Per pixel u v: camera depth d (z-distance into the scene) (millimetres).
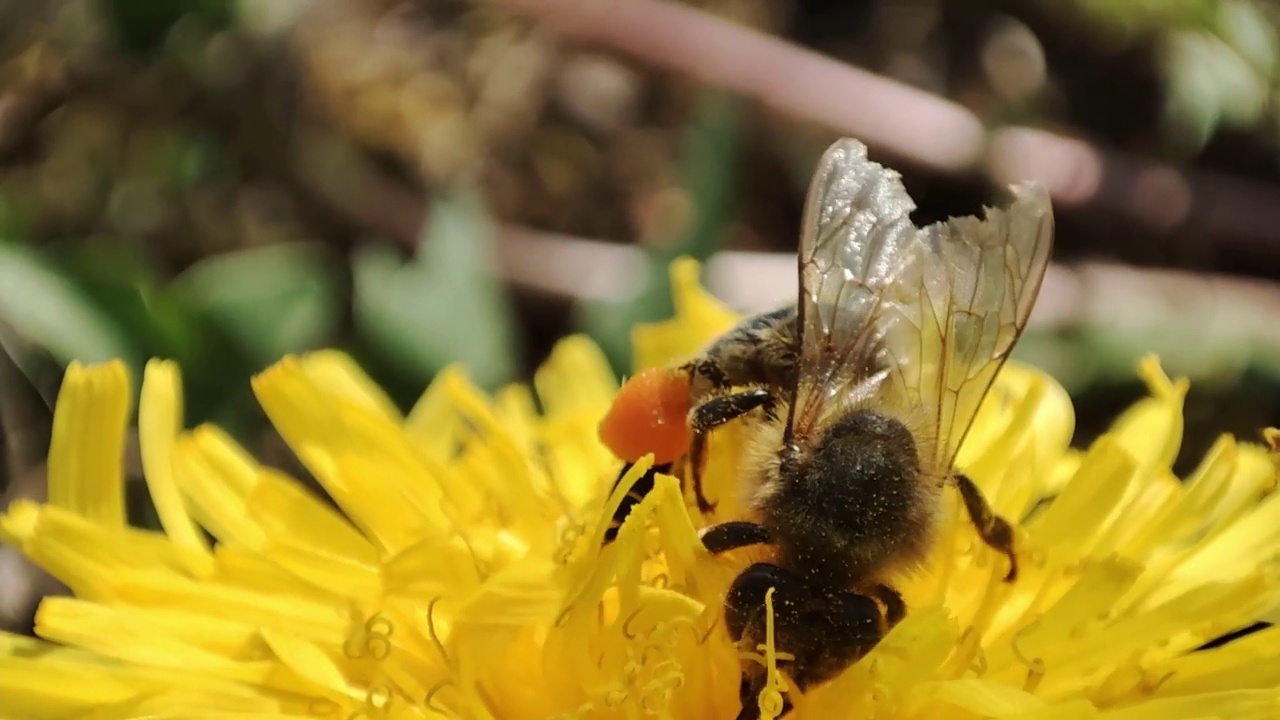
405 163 155
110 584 102
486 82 159
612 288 141
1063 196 150
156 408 107
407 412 127
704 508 104
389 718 100
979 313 104
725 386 106
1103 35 158
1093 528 105
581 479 111
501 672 102
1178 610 101
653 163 159
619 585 100
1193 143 155
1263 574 101
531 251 145
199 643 101
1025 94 161
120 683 100
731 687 102
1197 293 140
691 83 156
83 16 144
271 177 149
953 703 100
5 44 145
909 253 103
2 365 130
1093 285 139
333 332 137
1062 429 113
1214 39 145
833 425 102
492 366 128
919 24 168
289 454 129
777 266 141
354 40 157
